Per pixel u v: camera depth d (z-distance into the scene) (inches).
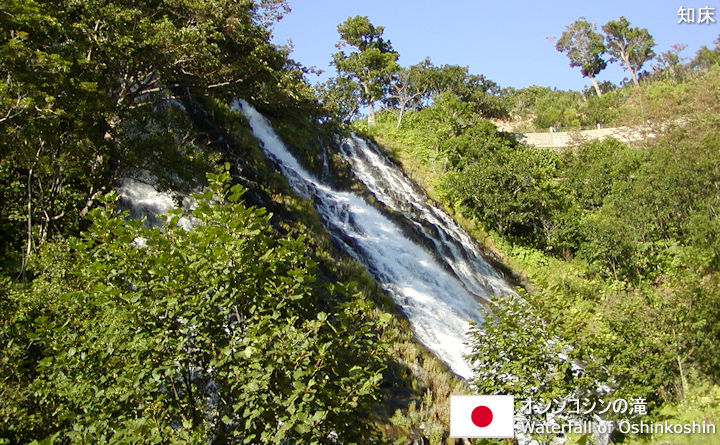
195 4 730.8
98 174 612.7
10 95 480.1
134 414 267.9
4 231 584.1
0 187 578.6
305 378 267.4
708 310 662.5
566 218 1296.8
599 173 1489.9
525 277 1186.6
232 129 1007.6
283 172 1023.0
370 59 1850.4
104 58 644.7
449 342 772.0
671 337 659.4
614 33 2763.3
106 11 623.8
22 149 517.7
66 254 392.5
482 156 1457.9
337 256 832.3
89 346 280.8
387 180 1344.7
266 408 258.7
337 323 297.7
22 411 299.1
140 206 734.5
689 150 1270.9
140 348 261.7
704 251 1042.7
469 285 1041.5
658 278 1092.5
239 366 264.1
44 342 307.7
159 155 657.6
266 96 896.9
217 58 736.3
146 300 267.1
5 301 356.5
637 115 1907.0
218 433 279.9
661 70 2741.1
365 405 284.5
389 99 2076.8
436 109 1637.6
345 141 1409.9
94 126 602.9
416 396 550.3
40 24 540.7
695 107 1690.5
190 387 277.0
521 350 435.5
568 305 473.7
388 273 922.1
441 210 1298.0
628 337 657.6
